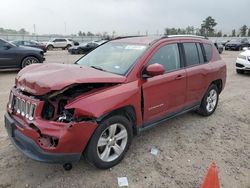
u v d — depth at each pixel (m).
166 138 4.88
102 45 5.17
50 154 3.21
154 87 4.25
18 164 3.84
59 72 3.59
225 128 5.50
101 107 3.42
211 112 6.16
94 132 3.48
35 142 3.24
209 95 5.98
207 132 5.25
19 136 3.42
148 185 3.51
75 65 4.28
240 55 12.71
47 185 3.43
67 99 3.33
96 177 3.62
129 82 3.91
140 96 4.02
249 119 6.12
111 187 3.44
